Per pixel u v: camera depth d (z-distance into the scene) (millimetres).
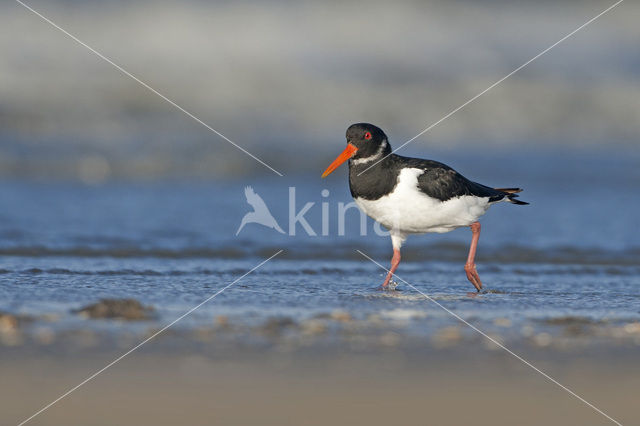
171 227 14734
